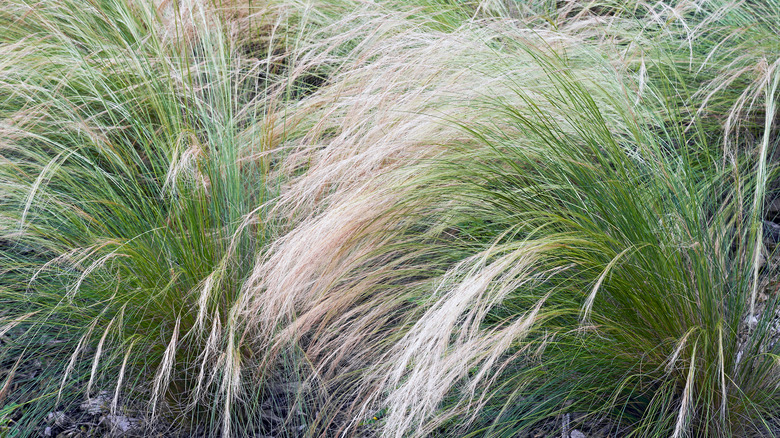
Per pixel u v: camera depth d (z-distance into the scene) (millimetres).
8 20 4094
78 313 2879
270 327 2832
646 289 2408
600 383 2611
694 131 3361
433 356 2305
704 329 2393
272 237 2963
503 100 2814
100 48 3730
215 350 2695
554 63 2836
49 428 2904
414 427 2555
